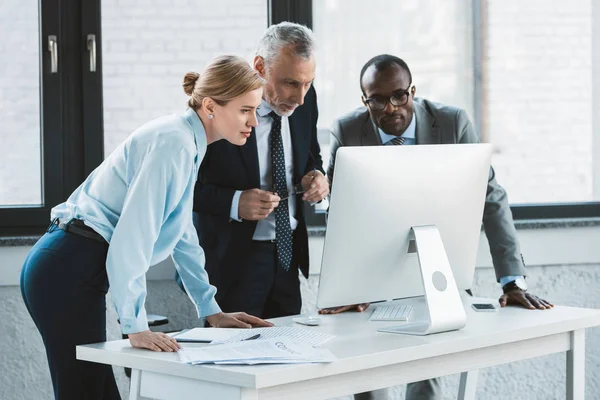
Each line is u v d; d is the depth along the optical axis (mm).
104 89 3914
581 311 2982
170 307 3859
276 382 2115
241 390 2113
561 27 4266
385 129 3434
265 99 3232
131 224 2422
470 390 3385
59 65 3850
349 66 4094
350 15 4078
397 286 2812
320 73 4074
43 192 3885
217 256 3287
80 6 3859
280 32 3141
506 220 3373
